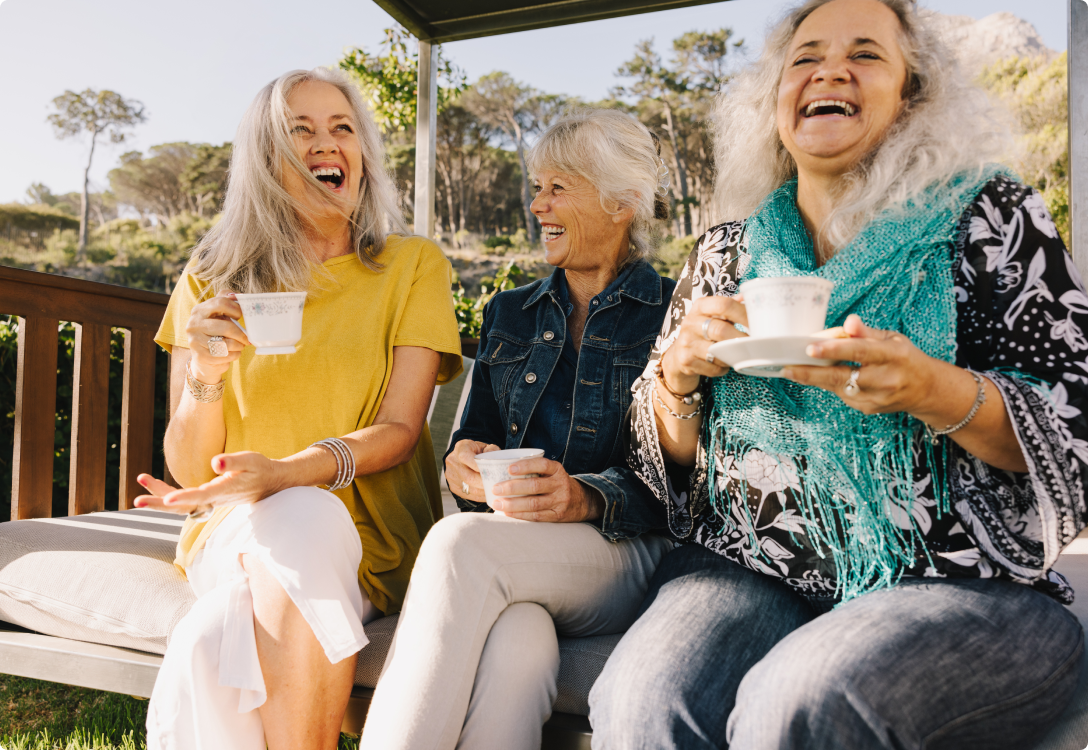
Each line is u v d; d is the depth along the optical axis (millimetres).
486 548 1288
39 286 2236
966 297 1164
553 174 1800
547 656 1270
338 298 1746
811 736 952
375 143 1881
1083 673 1224
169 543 1859
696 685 1092
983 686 987
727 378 1302
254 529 1349
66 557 1707
